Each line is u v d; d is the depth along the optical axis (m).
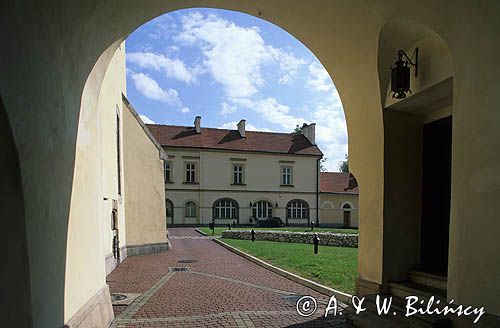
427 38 4.56
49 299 3.19
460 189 3.64
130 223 13.90
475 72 3.45
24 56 2.64
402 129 5.51
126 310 5.97
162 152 15.56
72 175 3.97
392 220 5.40
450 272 3.78
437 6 3.85
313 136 42.16
